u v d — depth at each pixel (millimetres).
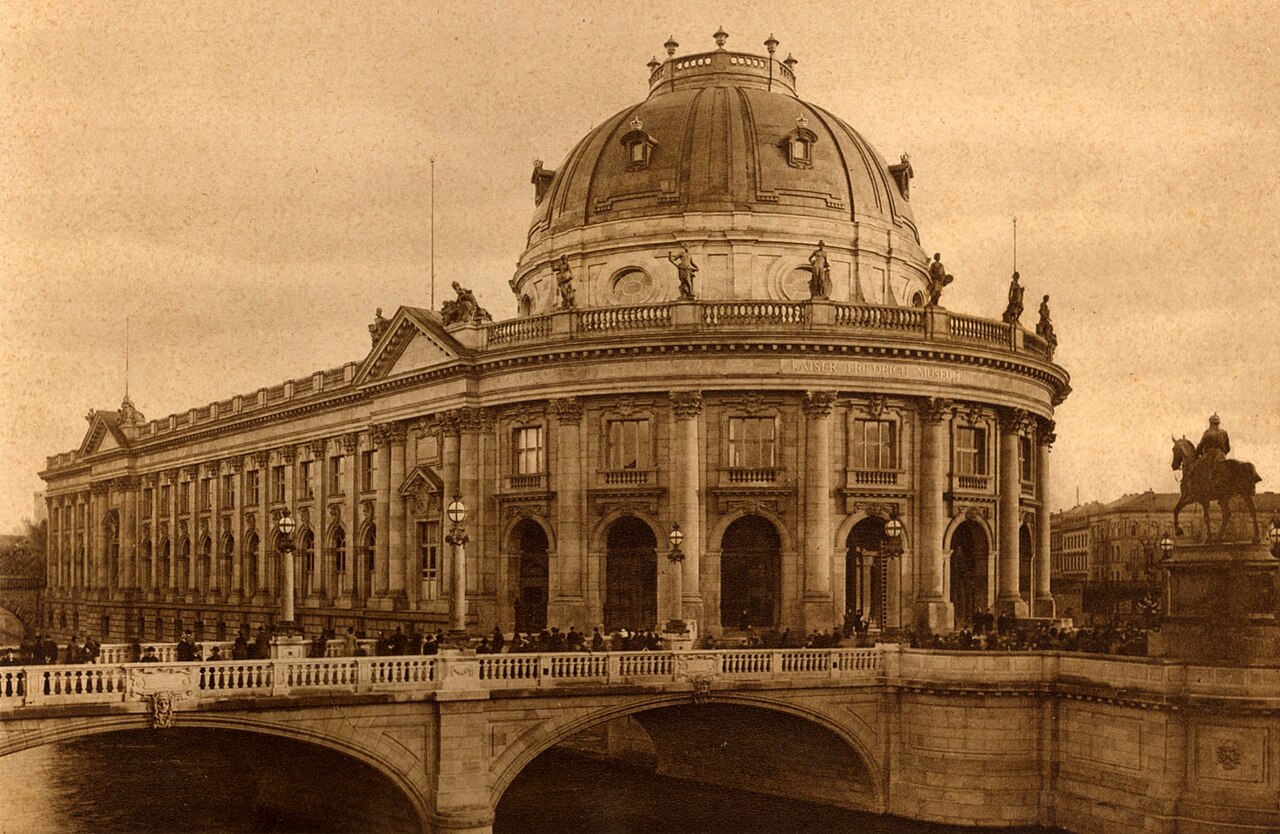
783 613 52594
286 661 34469
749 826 42312
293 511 77062
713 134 61250
